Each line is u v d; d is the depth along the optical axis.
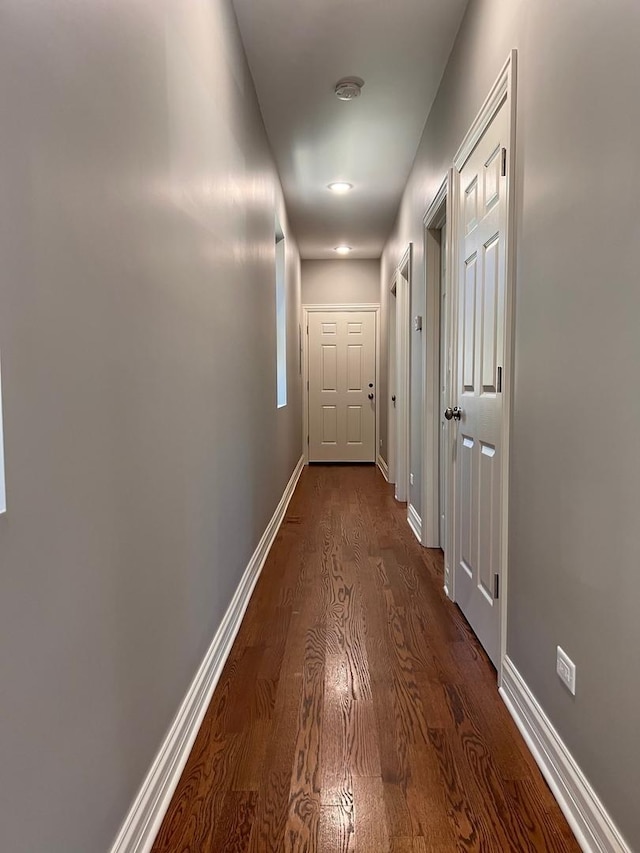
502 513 1.73
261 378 3.04
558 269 1.32
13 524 0.70
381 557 3.14
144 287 1.18
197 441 1.63
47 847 0.78
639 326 0.97
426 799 1.29
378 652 2.01
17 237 0.71
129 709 1.09
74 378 0.87
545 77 1.39
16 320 0.71
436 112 2.89
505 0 1.71
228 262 2.10
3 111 0.68
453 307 2.46
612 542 1.07
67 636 0.84
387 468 5.80
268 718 1.62
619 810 1.04
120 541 1.05
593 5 1.13
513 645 1.66
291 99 2.94
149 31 1.22
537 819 1.24
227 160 2.09
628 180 1.00
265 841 1.18
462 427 2.31
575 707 1.22
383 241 5.91
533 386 1.49
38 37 0.76
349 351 6.89
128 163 1.09
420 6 2.23
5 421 0.69
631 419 1.00
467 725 1.58
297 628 2.22
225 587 2.01
